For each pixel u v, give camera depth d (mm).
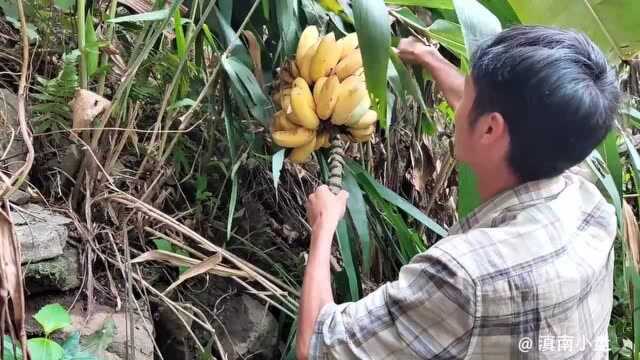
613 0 1128
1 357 904
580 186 899
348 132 1243
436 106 1649
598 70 761
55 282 1180
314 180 1663
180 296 1378
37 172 1327
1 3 1387
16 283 909
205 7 1376
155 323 1405
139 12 1386
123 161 1425
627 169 1992
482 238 768
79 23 1246
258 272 1343
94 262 1278
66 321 1032
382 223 1600
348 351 802
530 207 795
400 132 1675
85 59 1255
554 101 722
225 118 1343
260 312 1480
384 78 1053
